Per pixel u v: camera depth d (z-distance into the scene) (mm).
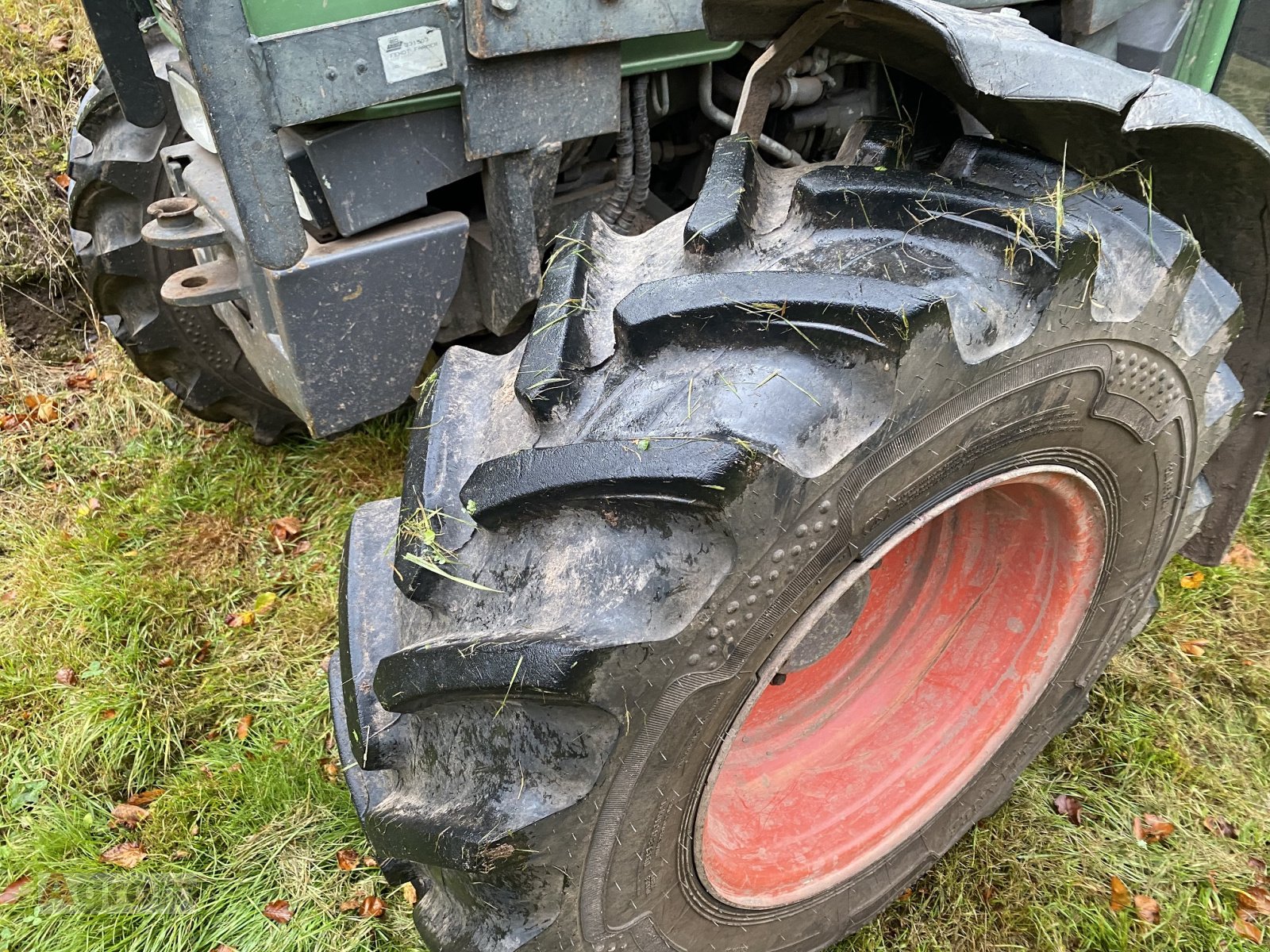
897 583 2225
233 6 1647
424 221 2129
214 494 3395
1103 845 2320
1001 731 2049
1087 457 1697
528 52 1924
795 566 1362
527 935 1440
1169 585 3010
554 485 1288
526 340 1553
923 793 2025
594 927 1504
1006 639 2059
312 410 2178
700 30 2172
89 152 2799
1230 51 2902
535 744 1350
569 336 1459
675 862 1561
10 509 3469
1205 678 2732
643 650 1268
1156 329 1614
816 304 1290
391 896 2248
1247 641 2846
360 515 1984
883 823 1978
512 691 1263
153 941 2176
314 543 3230
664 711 1349
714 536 1280
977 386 1405
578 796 1330
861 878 1955
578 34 1971
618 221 2473
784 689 2146
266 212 1837
